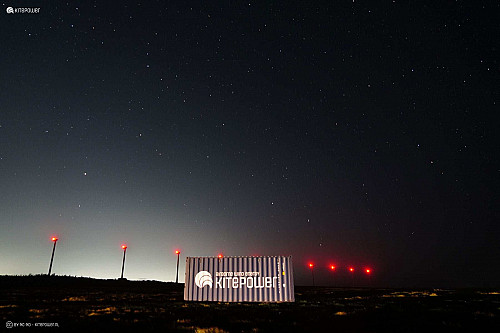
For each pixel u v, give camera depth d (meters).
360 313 17.34
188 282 22.28
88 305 21.45
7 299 24.77
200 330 12.54
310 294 34.84
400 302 24.17
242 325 13.85
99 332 12.36
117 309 19.06
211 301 22.31
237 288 21.83
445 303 23.06
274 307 20.44
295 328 13.19
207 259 22.44
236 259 22.23
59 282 45.31
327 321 14.81
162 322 14.48
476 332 12.38
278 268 21.91
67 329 12.84
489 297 28.97
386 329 13.05
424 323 14.22
